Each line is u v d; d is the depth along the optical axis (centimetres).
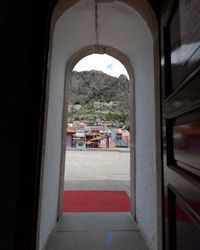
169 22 118
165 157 118
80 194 339
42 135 123
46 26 129
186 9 91
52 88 179
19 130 120
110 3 166
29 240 110
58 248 172
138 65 223
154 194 161
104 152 1348
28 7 131
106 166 704
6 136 119
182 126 94
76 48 244
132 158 247
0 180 116
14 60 125
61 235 194
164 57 121
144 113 198
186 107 84
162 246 127
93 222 225
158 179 139
